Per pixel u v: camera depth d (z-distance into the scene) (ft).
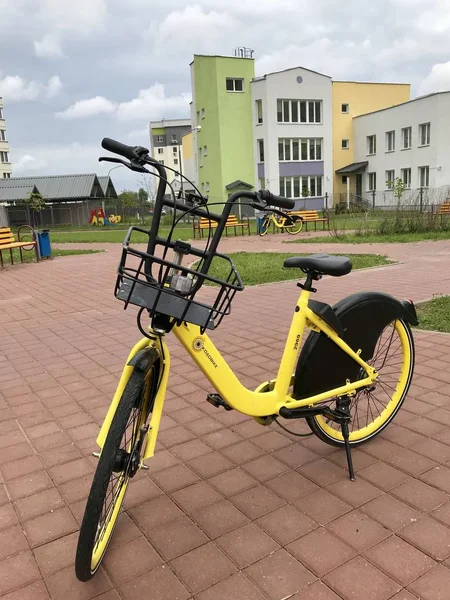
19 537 8.07
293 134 123.34
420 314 19.66
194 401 12.85
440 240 49.08
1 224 132.16
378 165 129.18
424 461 9.68
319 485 9.08
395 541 7.56
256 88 121.19
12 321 22.70
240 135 124.36
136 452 7.00
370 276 29.66
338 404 9.42
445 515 8.09
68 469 10.00
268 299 24.54
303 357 9.00
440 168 111.14
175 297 6.80
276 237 63.36
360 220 77.77
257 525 8.08
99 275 35.81
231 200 7.14
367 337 9.57
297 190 127.13
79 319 22.48
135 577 7.09
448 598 6.49
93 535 6.34
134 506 8.68
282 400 8.80
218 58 118.83
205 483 9.30
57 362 16.48
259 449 10.44
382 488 8.89
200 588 6.86
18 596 6.88
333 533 7.80
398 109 119.85
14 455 10.59
